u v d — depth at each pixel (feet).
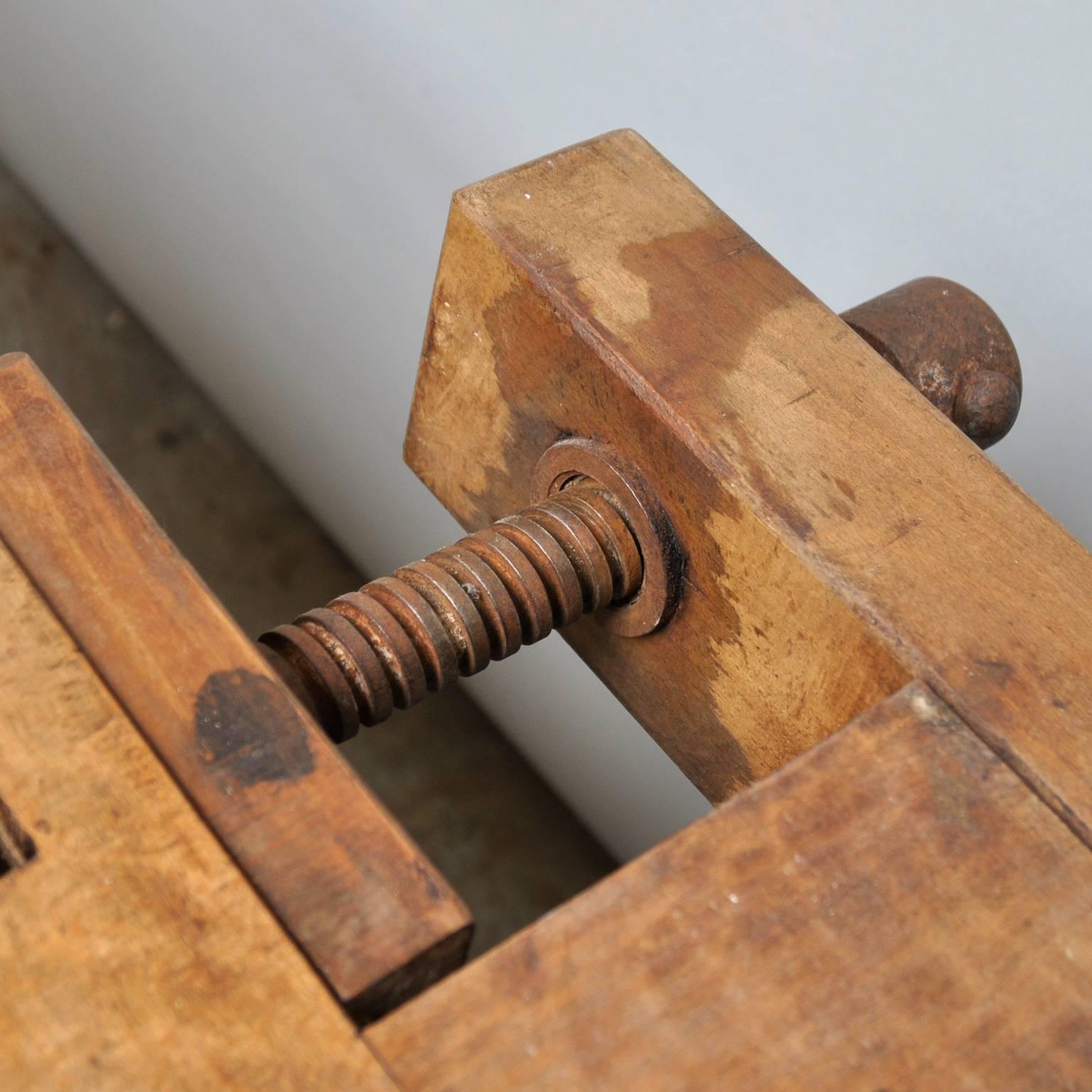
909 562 1.83
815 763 1.71
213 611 1.71
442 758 4.70
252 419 4.70
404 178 3.18
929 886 1.66
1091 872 1.68
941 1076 1.59
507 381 2.06
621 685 2.10
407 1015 1.57
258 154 3.62
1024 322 2.53
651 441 1.92
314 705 1.83
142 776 1.62
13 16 4.35
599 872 4.58
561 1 2.73
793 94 2.58
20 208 5.33
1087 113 2.34
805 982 1.61
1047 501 2.66
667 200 2.05
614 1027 1.58
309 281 3.76
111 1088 1.53
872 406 1.91
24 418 1.79
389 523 4.22
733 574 1.90
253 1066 1.54
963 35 2.39
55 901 1.58
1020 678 1.77
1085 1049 1.61
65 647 1.67
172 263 4.46
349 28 3.08
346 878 1.61
